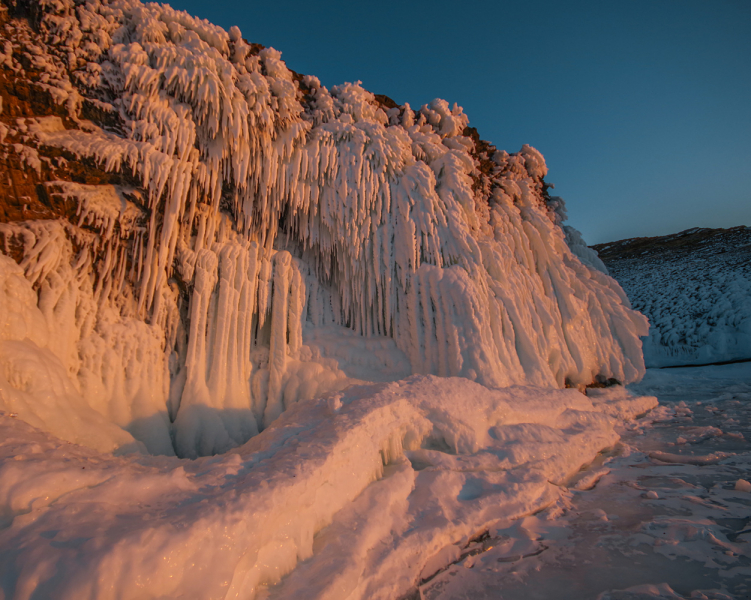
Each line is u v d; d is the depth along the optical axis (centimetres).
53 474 198
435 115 805
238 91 514
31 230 390
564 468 411
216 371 493
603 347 794
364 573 229
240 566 191
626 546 274
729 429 568
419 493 326
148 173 451
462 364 575
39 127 416
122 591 150
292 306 578
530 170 933
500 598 226
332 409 362
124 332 441
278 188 571
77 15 454
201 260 506
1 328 333
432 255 645
